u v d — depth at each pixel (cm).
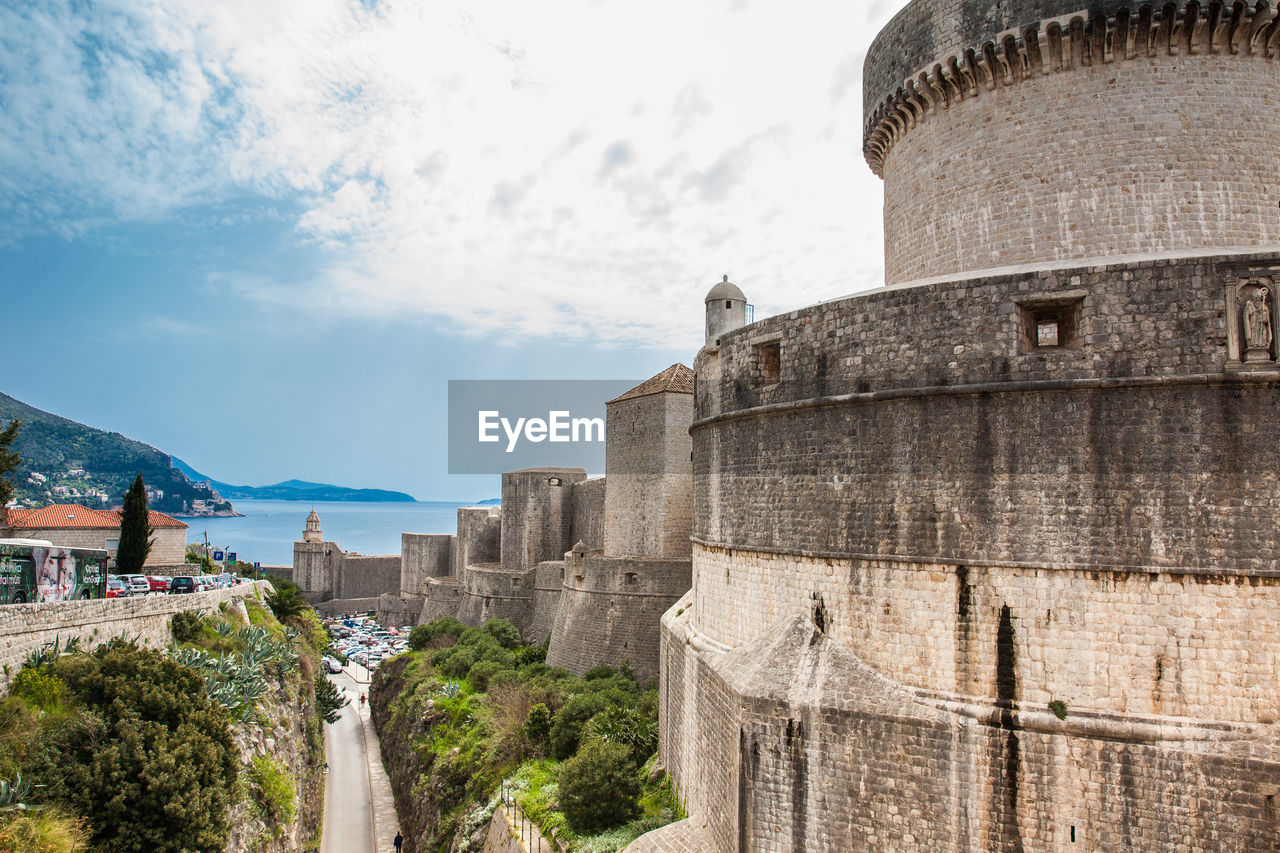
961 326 1928
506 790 3334
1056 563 1781
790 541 2228
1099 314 1795
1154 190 2242
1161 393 1730
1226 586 1659
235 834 2623
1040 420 1823
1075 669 1753
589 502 6825
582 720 3569
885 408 2025
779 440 2297
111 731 2342
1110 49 2256
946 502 1912
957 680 1864
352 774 5525
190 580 4481
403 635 10056
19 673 2459
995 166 2434
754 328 2445
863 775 1908
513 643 6425
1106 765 1703
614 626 4903
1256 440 1664
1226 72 2242
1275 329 1672
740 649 2345
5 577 3031
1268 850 1574
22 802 2012
